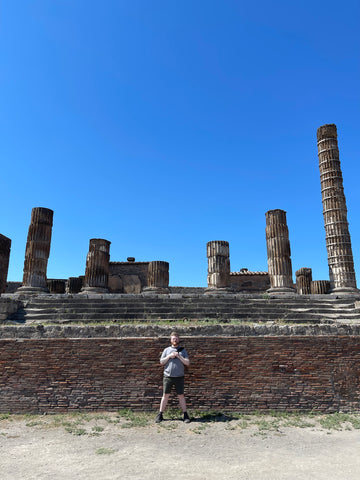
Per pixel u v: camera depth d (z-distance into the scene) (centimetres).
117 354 784
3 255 1464
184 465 483
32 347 788
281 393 773
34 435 614
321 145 1953
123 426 659
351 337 815
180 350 733
